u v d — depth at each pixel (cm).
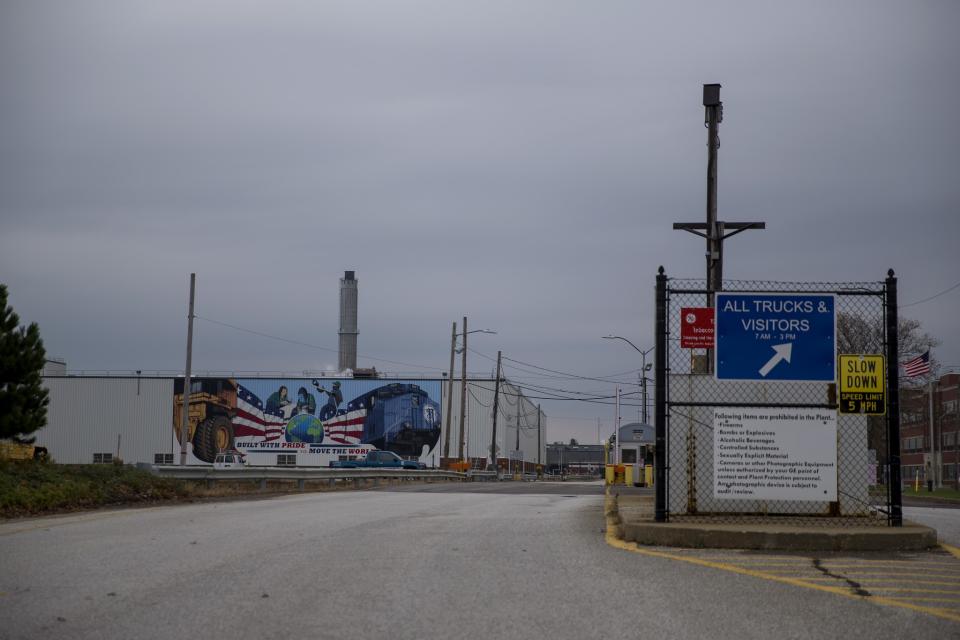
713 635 710
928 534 1196
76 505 2098
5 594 873
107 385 9231
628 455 5153
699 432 1392
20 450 2342
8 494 1883
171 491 2550
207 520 1630
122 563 1064
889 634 716
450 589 892
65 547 1220
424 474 4969
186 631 722
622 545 1223
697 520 1337
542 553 1143
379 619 761
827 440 1318
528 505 2070
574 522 1559
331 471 3709
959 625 749
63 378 9238
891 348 1307
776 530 1195
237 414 9206
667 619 763
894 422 1300
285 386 9231
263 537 1326
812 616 777
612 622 752
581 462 15925
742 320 1314
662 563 1062
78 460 9131
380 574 978
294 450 9156
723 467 1320
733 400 1394
